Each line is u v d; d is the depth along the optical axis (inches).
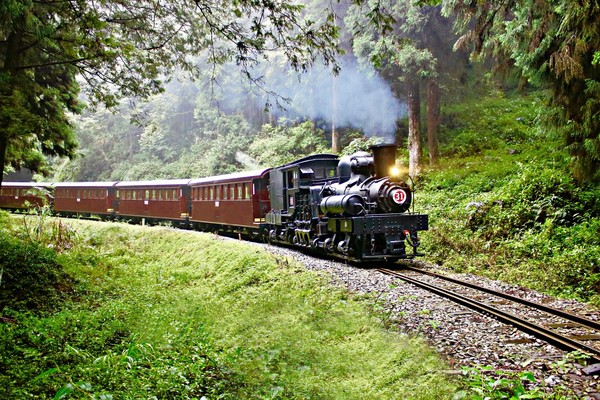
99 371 199.3
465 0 397.7
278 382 202.5
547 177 520.1
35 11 348.8
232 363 225.9
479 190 626.5
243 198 728.3
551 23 415.8
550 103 468.1
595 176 436.5
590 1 350.9
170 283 482.0
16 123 359.3
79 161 1651.1
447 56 725.9
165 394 188.1
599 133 410.3
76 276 429.1
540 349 215.6
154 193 1030.4
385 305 299.7
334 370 216.2
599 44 365.7
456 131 880.9
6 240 436.5
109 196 1143.0
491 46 504.4
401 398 181.8
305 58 268.4
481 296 322.0
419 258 501.0
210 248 595.8
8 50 399.2
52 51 420.5
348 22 703.1
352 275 385.4
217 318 338.3
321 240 519.8
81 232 760.3
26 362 217.0
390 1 653.3
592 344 221.5
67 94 521.3
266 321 303.7
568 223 463.8
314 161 586.6
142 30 358.3
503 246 469.7
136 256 661.9
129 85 407.2
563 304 310.0
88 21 326.0
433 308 286.7
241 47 264.1
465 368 191.3
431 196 666.2
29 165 608.1
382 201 447.8
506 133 810.2
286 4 245.3
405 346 225.9
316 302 324.8
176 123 1603.1
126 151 1658.5
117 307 347.9
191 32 336.2
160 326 302.5
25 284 364.8
